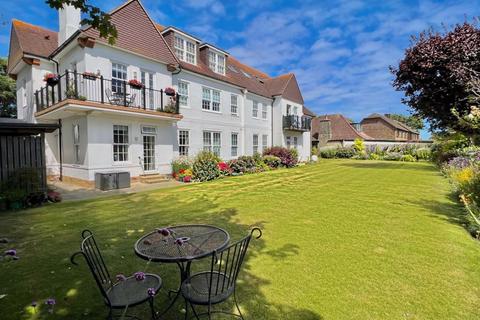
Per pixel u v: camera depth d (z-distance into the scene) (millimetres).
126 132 11250
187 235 2764
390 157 27781
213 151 15906
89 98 10062
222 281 2465
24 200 6953
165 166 12789
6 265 3498
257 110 20109
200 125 14953
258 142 20250
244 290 2855
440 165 15625
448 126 14172
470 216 5035
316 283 2994
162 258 2150
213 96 16000
